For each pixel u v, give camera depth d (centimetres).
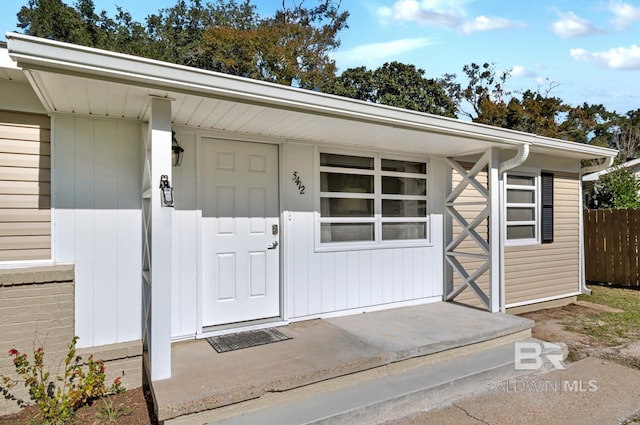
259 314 423
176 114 331
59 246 327
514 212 645
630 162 1082
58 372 316
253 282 420
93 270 338
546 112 2248
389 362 339
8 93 310
